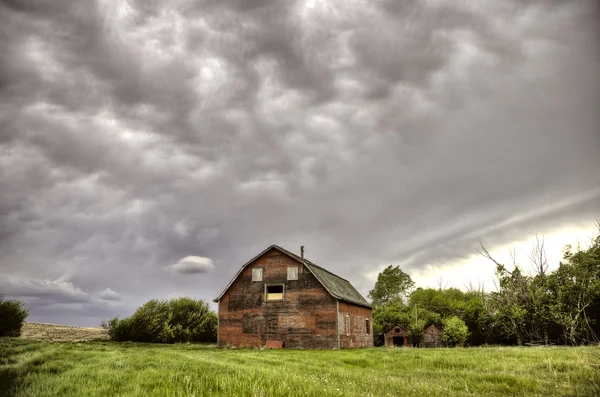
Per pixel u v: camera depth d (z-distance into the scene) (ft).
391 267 317.22
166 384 37.29
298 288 125.70
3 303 115.96
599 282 126.72
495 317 156.25
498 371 54.70
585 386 41.22
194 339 153.38
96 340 134.00
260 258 132.36
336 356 81.35
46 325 202.49
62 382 37.63
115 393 34.19
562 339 136.87
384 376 50.57
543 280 146.92
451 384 44.27
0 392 33.96
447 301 269.03
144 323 139.85
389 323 217.97
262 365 59.00
